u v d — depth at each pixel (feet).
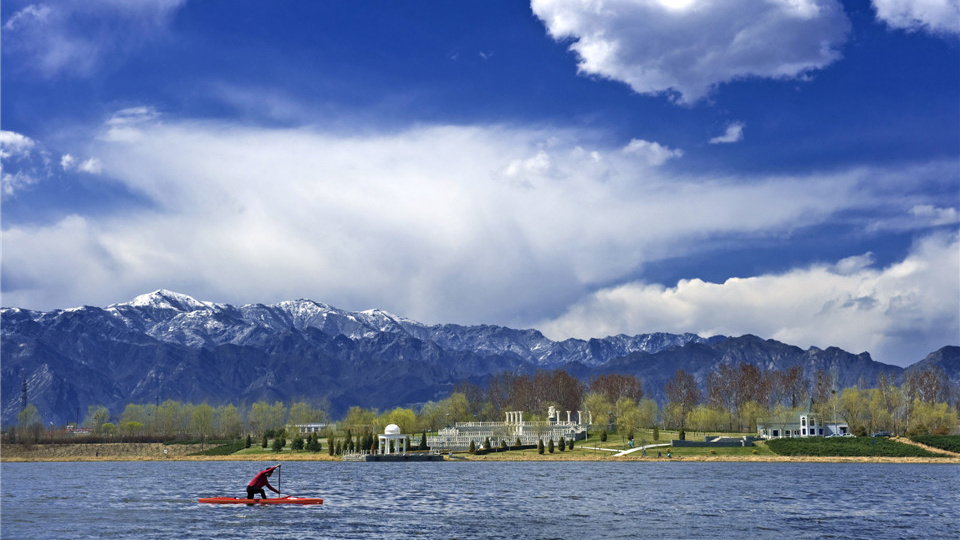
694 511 482.28
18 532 400.67
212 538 381.60
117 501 526.98
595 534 400.26
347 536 387.34
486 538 386.11
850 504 517.96
